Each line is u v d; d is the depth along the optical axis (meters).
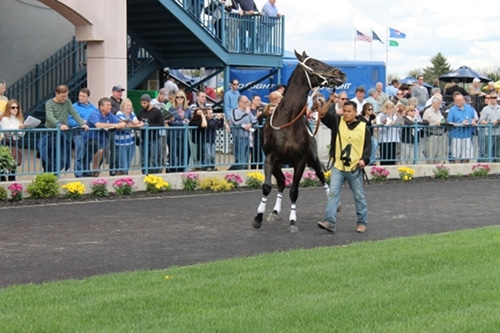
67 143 15.36
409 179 18.81
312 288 7.96
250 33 23.73
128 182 15.62
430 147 19.80
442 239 10.78
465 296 7.60
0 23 23.22
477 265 8.94
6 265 9.53
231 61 23.36
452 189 17.41
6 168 14.66
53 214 13.26
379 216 13.56
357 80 26.94
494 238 10.67
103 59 20.45
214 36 22.91
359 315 7.00
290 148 12.06
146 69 24.36
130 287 8.09
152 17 22.52
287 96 12.16
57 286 8.19
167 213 13.60
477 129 20.31
